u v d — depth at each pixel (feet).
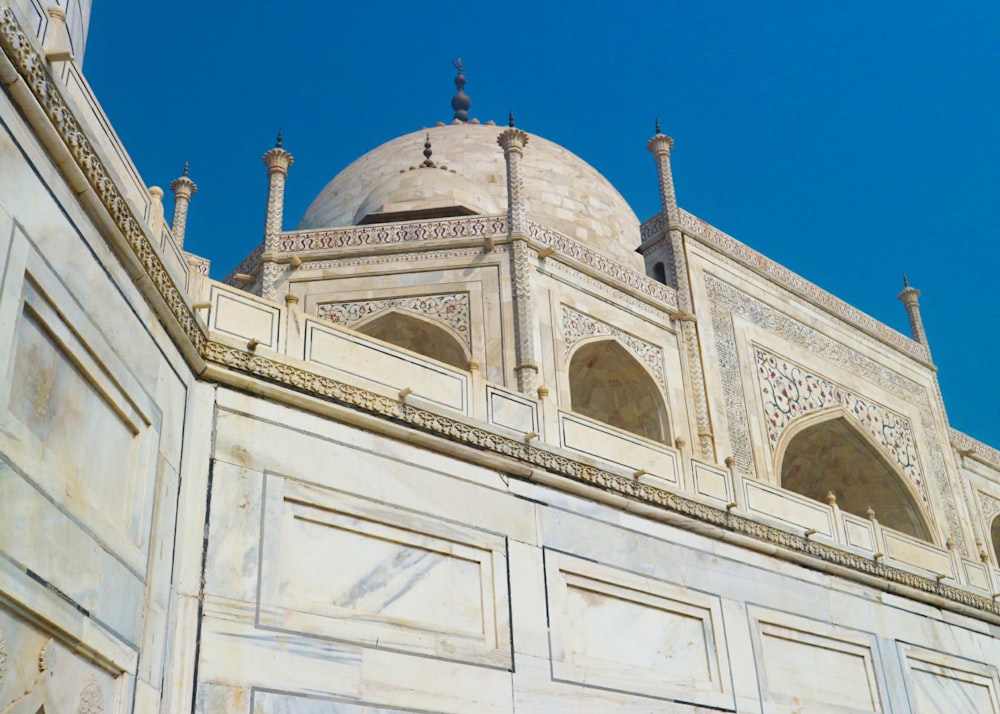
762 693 52.70
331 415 42.37
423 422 44.93
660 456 55.36
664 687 48.49
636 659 48.24
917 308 119.03
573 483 49.60
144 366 34.42
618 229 111.65
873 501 104.73
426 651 40.70
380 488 42.45
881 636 61.31
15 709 25.82
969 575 71.41
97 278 31.68
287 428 40.78
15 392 27.09
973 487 116.47
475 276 83.05
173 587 35.01
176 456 36.47
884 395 107.14
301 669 37.09
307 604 38.24
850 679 58.08
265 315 42.65
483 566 44.37
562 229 106.42
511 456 47.60
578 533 48.88
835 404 100.68
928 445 109.40
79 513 29.22
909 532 103.24
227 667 35.47
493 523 45.62
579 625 46.75
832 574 60.80
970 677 66.03
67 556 28.37
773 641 55.16
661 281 96.43
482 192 98.58
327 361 43.86
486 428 47.16
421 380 46.80
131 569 31.96
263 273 84.48
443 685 40.65
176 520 35.86
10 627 25.71
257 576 37.40
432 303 82.53
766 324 98.68
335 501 40.73
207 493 37.52
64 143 29.91
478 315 81.46
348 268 84.53
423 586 41.96
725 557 55.31
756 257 101.91
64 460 29.09
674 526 53.62
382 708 38.63
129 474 33.06
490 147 115.14
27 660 26.37
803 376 99.30
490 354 79.87
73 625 28.32
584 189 113.29
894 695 59.72
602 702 45.68
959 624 67.51
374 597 40.27
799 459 102.63
